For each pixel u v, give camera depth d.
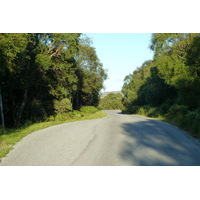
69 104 29.75
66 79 27.48
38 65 22.89
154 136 10.42
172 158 6.55
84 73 43.72
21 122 24.48
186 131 12.18
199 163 6.07
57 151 7.38
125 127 13.98
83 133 11.33
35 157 6.67
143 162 6.16
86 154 7.00
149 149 7.68
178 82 25.89
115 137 10.12
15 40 13.38
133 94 75.00
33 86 27.33
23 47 14.69
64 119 26.48
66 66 25.67
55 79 27.41
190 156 6.76
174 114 20.72
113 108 110.88
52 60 24.80
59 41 23.58
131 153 7.12
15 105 25.03
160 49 30.52
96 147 7.98
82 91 46.19
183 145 8.35
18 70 18.70
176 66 26.75
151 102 48.59
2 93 22.58
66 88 28.58
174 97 39.53
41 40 23.38
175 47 29.14
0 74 17.02
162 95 43.03
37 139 9.59
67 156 6.77
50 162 6.19
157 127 14.02
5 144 8.46
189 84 24.80
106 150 7.52
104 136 10.38
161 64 29.14
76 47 24.16
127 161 6.25
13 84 22.47
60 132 11.70
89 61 44.75
